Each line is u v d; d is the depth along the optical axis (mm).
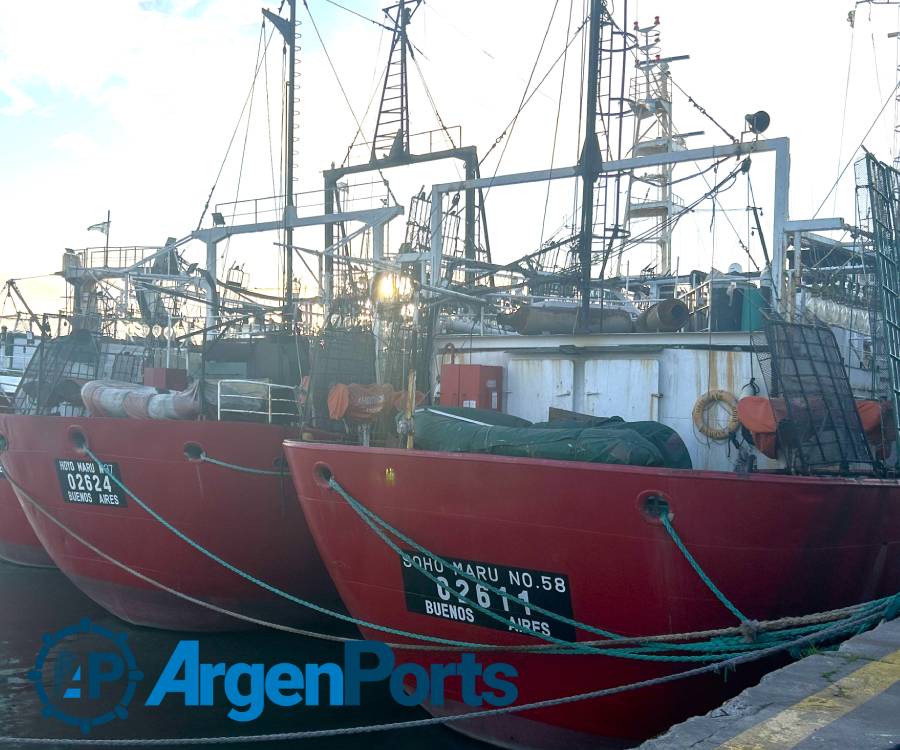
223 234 19438
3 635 14273
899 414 10031
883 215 10773
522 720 9484
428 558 9469
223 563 12312
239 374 17609
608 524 8336
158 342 21500
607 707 9016
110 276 21000
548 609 8883
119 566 13984
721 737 4664
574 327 13555
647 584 8391
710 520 8023
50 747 9953
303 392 14086
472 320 16312
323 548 10484
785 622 7805
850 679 5602
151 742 7426
